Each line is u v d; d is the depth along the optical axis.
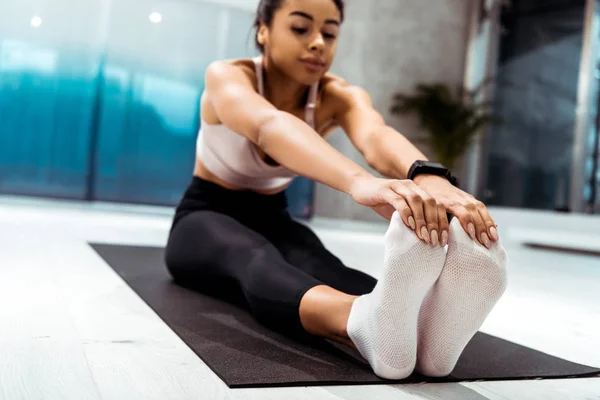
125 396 0.85
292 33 1.42
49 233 3.23
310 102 1.60
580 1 6.82
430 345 1.05
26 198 5.97
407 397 0.96
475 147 7.75
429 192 1.04
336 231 6.02
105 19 6.16
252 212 1.75
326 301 1.15
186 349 1.15
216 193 1.75
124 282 1.89
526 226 6.44
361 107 1.53
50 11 5.96
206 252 1.57
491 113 7.70
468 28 7.82
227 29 6.59
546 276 3.38
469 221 0.96
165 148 6.46
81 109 6.10
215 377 0.98
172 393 0.88
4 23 5.84
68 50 6.04
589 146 6.57
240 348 1.17
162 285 1.87
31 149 5.98
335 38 1.47
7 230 3.14
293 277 1.25
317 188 7.23
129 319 1.37
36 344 1.08
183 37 6.46
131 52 6.28
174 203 6.52
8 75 5.88
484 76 7.72
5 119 5.89
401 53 7.57
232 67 1.47
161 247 2.98
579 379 1.20
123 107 6.28
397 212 0.95
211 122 1.61
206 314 1.49
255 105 1.28
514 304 2.21
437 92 7.39
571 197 6.59
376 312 0.99
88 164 6.12
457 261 0.95
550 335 1.67
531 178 7.25
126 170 6.33
